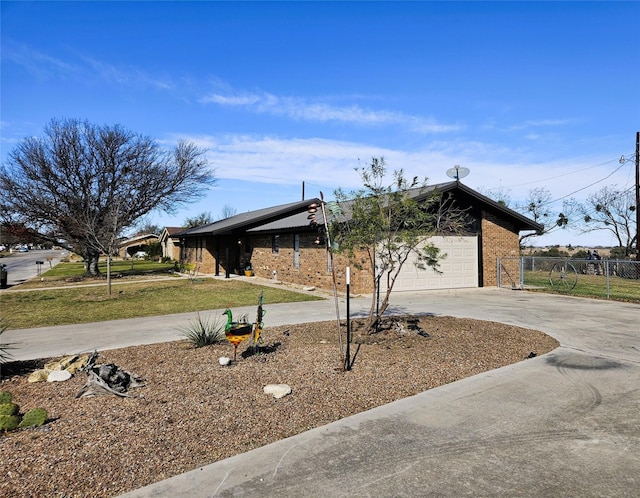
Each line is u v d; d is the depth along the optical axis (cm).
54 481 307
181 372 561
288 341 737
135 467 327
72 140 2170
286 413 431
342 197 738
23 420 399
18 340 796
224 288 1689
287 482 309
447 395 485
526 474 321
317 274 1648
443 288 1606
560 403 463
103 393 481
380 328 809
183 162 2483
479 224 1688
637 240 2347
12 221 2144
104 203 2275
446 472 323
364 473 321
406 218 745
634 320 977
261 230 1883
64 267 3688
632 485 306
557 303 1258
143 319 1027
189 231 2836
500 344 726
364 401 466
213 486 303
